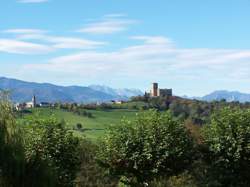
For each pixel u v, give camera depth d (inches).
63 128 1916.8
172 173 2112.5
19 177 821.2
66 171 1873.8
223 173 2171.5
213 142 2170.3
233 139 2149.4
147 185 2130.9
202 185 2197.3
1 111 867.4
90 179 2432.3
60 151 1862.7
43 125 1876.2
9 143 834.8
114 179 2458.2
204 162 2209.6
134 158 2092.8
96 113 6894.7
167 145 2084.2
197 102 6678.2
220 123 2208.4
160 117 2167.8
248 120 2204.7
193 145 2175.2
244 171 2172.7
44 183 843.4
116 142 2134.6
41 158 870.4
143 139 2111.2
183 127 2177.7
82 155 2460.6
